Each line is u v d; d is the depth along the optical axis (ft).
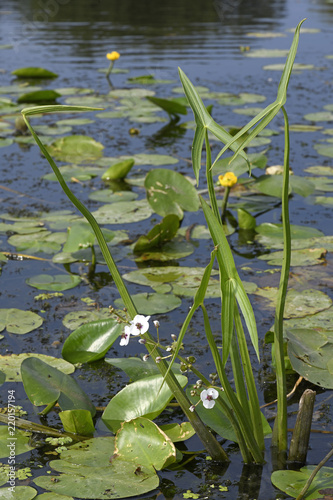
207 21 30.01
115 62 21.34
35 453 4.63
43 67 20.65
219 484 4.35
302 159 12.09
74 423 4.79
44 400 4.85
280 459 4.55
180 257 8.35
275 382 5.67
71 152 12.78
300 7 35.14
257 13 32.81
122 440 4.54
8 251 8.45
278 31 27.35
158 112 16.05
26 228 9.14
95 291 7.41
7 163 12.19
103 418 4.93
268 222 9.46
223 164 10.70
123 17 31.14
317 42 24.95
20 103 16.55
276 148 12.89
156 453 4.38
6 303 7.06
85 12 33.01
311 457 4.58
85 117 15.64
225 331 3.92
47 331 6.47
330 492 4.07
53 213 9.71
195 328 6.58
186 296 7.22
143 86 18.29
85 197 10.45
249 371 4.37
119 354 6.17
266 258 8.18
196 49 23.38
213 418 4.88
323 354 5.66
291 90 17.67
